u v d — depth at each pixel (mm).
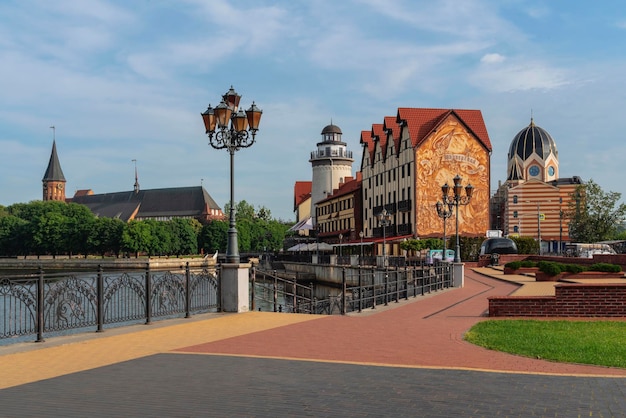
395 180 81375
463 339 13914
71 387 9227
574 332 14820
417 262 55844
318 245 84812
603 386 9086
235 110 21438
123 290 17047
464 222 74375
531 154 134125
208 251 153500
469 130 74562
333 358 11531
